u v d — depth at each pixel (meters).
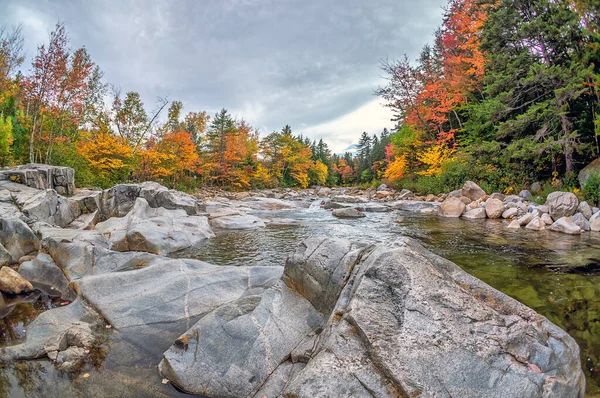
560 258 7.81
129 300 4.65
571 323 4.57
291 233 12.12
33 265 6.14
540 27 15.14
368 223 14.45
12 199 9.23
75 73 19.30
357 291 2.97
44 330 3.88
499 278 6.50
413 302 2.83
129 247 9.02
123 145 24.27
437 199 21.34
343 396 2.26
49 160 19.53
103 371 3.35
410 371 2.36
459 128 26.84
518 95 16.56
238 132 43.19
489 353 2.53
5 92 20.52
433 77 29.61
